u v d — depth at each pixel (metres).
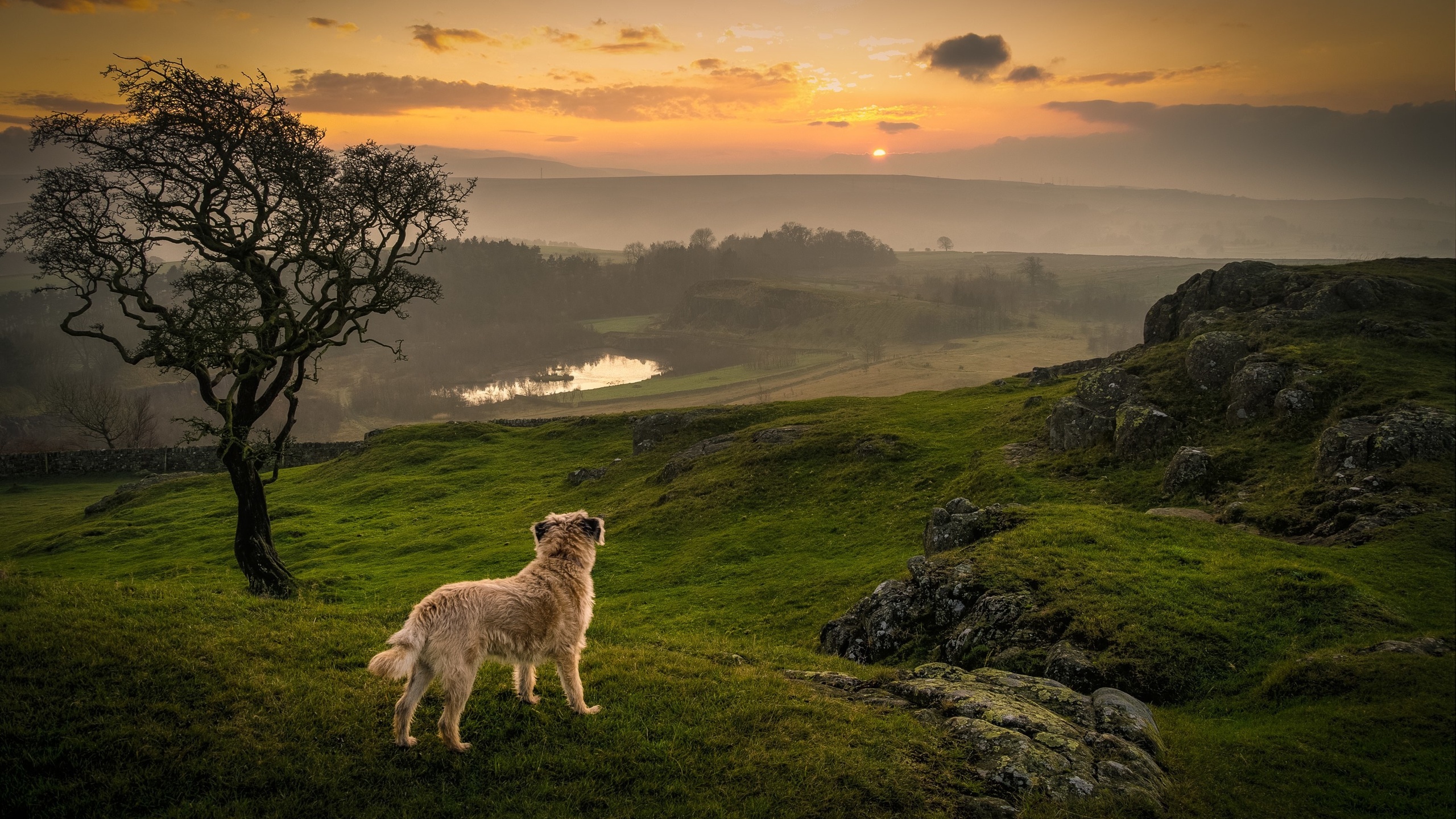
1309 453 29.55
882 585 21.72
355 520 51.47
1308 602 18.23
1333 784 11.59
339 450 78.81
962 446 42.34
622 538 39.94
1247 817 10.30
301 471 72.44
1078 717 11.95
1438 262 47.97
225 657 11.38
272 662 11.58
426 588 32.59
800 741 10.05
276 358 29.67
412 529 47.34
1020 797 9.16
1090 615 17.27
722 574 32.38
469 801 8.48
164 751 8.93
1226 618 17.66
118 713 9.53
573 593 10.03
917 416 50.34
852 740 10.20
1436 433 26.50
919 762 9.86
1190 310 47.78
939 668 13.91
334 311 30.62
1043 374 57.12
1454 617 17.88
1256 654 16.38
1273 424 32.31
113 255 26.67
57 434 166.00
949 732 10.77
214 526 51.22
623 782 9.06
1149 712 13.12
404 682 11.13
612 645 14.96
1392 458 26.36
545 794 8.67
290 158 28.27
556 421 76.19
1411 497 24.34
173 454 82.19
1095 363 57.09
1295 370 34.09
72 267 26.23
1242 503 27.62
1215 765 11.77
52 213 25.62
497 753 9.36
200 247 28.22
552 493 53.91
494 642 9.16
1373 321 37.41
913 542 31.41
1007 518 24.86
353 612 15.94
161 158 27.09
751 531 36.72
